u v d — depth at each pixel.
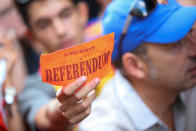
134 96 1.45
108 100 1.50
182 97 1.56
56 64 0.87
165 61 1.35
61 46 2.06
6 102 1.74
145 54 1.38
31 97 1.92
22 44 2.44
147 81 1.42
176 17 1.34
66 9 2.05
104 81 1.65
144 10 1.32
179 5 1.42
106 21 1.46
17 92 2.08
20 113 1.89
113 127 1.41
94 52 0.91
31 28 2.11
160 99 1.45
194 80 1.38
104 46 0.92
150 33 1.34
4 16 2.45
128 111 1.44
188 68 1.36
